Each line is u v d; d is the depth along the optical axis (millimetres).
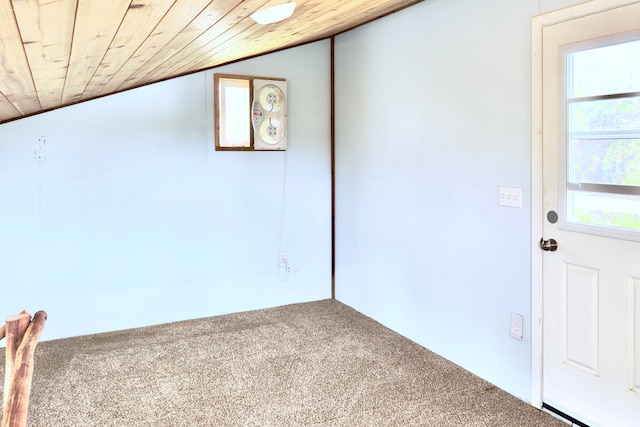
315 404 2568
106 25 1178
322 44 4277
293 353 3258
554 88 2281
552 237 2350
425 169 3207
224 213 4043
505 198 2590
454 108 2922
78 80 2117
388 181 3615
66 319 3582
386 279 3719
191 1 1191
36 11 893
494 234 2684
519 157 2496
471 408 2502
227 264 4098
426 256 3250
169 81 3744
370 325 3795
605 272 2125
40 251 3465
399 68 3414
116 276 3713
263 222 4203
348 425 2363
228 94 3959
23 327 1234
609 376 2135
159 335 3621
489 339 2764
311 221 4402
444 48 2973
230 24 1778
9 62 1248
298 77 4207
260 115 4043
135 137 3680
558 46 2248
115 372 2980
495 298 2705
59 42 1200
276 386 2779
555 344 2373
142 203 3748
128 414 2480
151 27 1367
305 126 4285
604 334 2145
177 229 3887
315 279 4477
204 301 4039
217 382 2836
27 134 3357
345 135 4180
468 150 2832
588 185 2168
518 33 2457
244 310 4191
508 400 2578
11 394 1085
